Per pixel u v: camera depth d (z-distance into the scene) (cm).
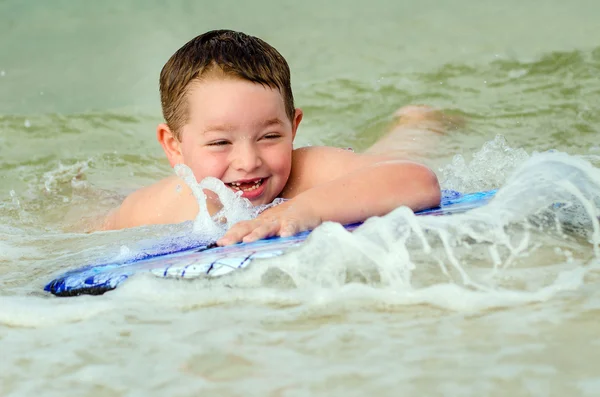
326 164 482
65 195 618
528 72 786
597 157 497
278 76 455
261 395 205
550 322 238
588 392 191
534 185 354
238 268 302
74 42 1190
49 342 260
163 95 485
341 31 1143
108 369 231
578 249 306
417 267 295
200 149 449
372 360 221
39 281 347
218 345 241
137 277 310
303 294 281
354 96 788
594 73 761
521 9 1152
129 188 634
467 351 221
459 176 543
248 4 1299
